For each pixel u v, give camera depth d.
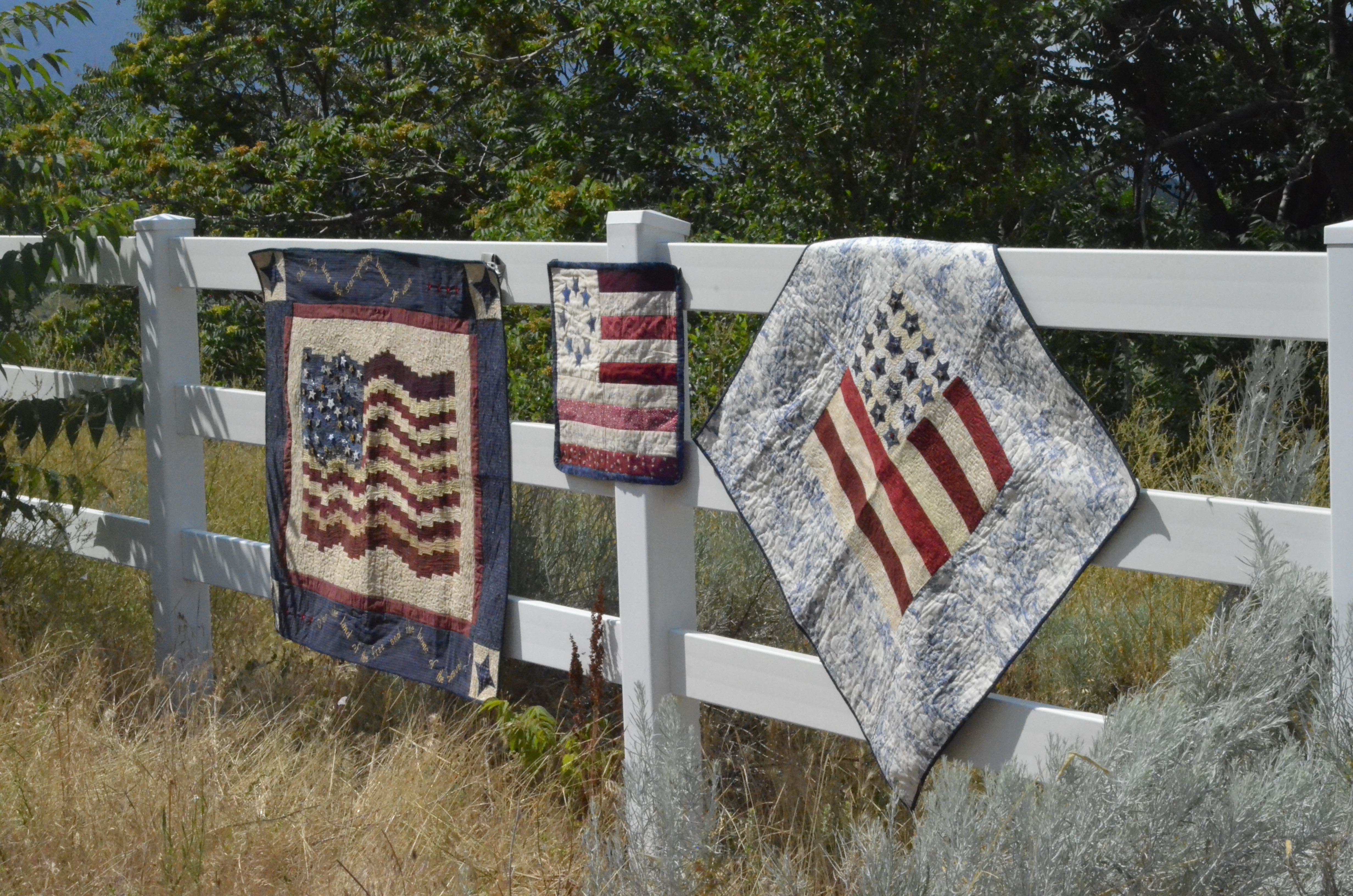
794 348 2.90
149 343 4.33
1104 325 2.46
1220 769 2.14
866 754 3.37
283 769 3.40
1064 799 2.17
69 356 8.04
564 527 4.43
